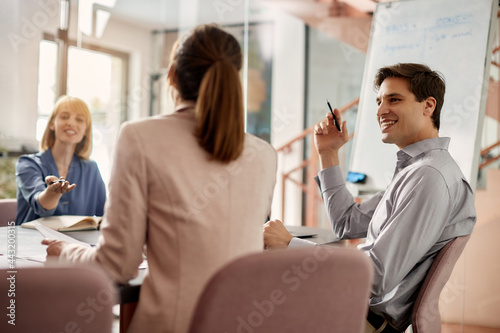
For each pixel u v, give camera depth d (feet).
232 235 2.96
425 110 4.60
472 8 7.68
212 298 2.42
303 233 5.39
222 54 3.05
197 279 2.85
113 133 14.43
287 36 16.15
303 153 15.99
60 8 12.55
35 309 2.16
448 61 7.71
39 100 12.12
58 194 5.46
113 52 14.21
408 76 4.61
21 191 5.98
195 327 2.48
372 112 8.50
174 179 2.84
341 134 5.46
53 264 2.22
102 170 14.23
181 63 3.10
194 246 2.85
